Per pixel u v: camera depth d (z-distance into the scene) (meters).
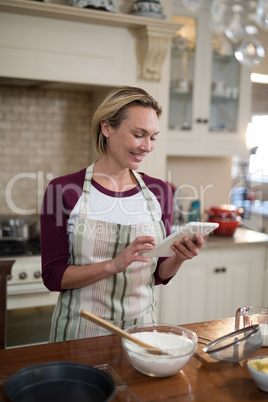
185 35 3.14
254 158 3.83
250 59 2.90
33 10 2.45
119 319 1.60
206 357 1.29
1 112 3.01
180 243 1.42
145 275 1.64
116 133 1.54
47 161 3.18
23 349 1.30
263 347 1.38
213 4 2.62
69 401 1.02
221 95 3.31
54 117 3.16
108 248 1.61
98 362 1.23
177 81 3.16
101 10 2.59
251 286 3.23
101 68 2.70
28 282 2.62
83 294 1.58
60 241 1.59
